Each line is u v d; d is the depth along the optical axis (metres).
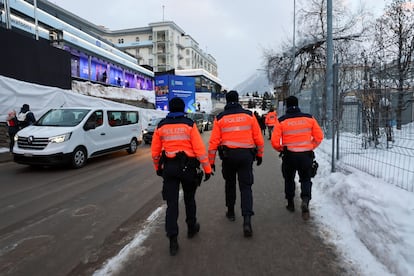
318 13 21.53
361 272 2.77
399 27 9.37
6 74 12.27
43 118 9.16
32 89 12.23
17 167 8.70
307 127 4.23
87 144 8.93
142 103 26.77
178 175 3.25
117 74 34.09
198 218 4.36
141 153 12.07
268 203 5.01
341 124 6.96
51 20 26.03
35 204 5.14
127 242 3.58
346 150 6.70
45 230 3.98
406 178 4.31
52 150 7.78
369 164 5.42
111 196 5.64
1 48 12.04
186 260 3.11
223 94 66.38
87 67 28.23
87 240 3.66
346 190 4.20
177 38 83.12
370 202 3.49
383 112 6.01
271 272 2.86
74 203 5.20
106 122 10.03
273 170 8.12
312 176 4.34
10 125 9.84
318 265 2.95
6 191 6.00
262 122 21.12
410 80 5.79
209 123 31.47
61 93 13.47
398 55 9.06
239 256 3.18
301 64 24.97
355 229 3.52
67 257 3.23
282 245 3.41
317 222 4.04
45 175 7.59
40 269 2.99
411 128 5.50
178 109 3.44
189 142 3.37
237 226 4.02
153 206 5.02
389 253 2.79
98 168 8.62
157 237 3.72
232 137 3.77
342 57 15.05
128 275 2.85
